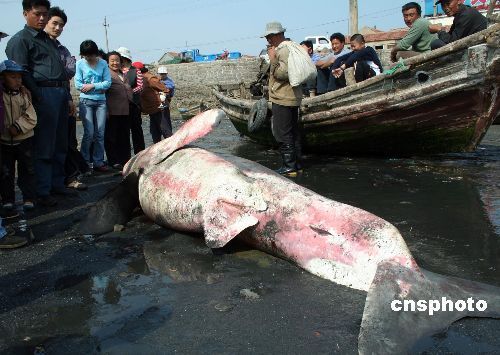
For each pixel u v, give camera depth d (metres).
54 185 6.41
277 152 9.35
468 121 6.97
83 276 3.86
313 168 7.49
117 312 3.24
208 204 4.34
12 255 4.38
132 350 2.79
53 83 5.82
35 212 5.74
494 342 2.70
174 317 3.14
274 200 4.09
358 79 8.55
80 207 5.93
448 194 5.60
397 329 2.76
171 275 3.82
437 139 7.47
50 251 4.46
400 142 7.76
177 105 24.05
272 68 6.89
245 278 3.70
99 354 2.77
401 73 6.97
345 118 7.72
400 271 3.17
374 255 3.39
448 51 6.45
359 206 5.31
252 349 2.75
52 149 5.93
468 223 4.62
